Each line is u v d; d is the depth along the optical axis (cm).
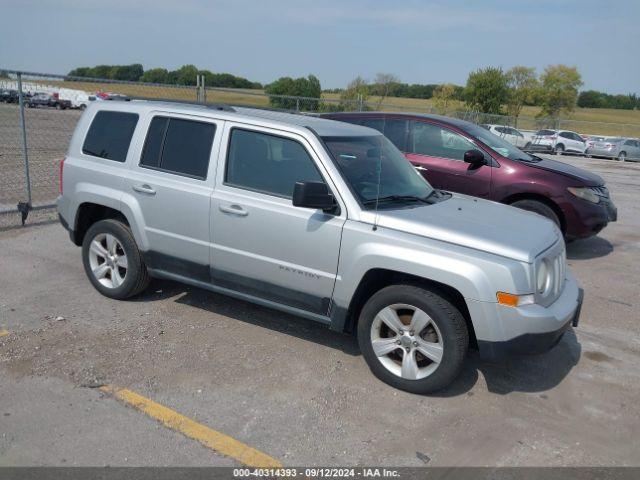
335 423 380
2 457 328
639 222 1109
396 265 409
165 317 532
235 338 496
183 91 1595
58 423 363
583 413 411
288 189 458
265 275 469
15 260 672
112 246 556
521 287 388
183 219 500
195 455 340
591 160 2956
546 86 6084
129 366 438
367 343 434
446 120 845
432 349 410
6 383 405
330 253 434
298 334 511
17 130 2116
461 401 417
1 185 1155
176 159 513
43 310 534
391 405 406
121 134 550
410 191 494
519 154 844
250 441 356
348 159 464
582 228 778
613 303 640
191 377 427
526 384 447
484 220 452
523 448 365
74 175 568
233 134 489
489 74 4978
